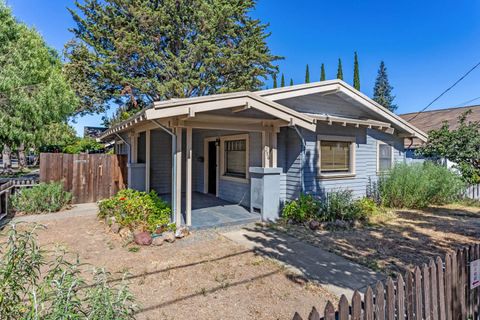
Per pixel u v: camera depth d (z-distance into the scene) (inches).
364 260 171.3
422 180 337.4
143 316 111.3
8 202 295.3
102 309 61.1
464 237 219.9
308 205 265.6
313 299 125.3
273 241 208.5
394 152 402.9
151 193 263.9
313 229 241.1
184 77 746.8
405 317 86.0
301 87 296.2
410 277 86.7
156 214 232.1
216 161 390.6
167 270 155.1
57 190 314.3
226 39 816.9
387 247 195.5
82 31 774.5
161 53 765.9
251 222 263.9
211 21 748.6
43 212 302.0
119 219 226.5
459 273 103.0
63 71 671.1
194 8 763.4
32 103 358.6
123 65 746.2
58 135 484.7
